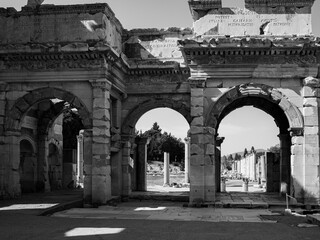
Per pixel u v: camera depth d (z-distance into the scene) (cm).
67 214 2714
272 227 2162
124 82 3738
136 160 4572
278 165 4350
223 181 4650
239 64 3103
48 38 3272
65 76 3238
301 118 3066
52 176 4644
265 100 3844
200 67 3125
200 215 2655
